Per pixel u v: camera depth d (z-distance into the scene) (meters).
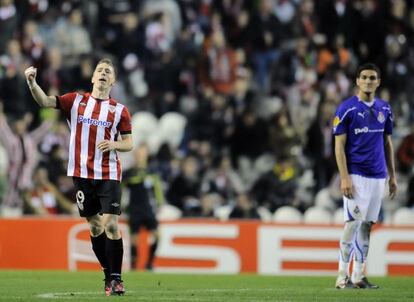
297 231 56.62
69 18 76.88
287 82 75.69
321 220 59.28
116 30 80.19
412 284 37.44
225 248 56.59
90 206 30.28
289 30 79.50
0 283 36.75
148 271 53.72
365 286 34.28
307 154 69.06
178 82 77.19
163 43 78.88
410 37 80.56
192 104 75.44
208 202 62.41
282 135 69.19
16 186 65.94
